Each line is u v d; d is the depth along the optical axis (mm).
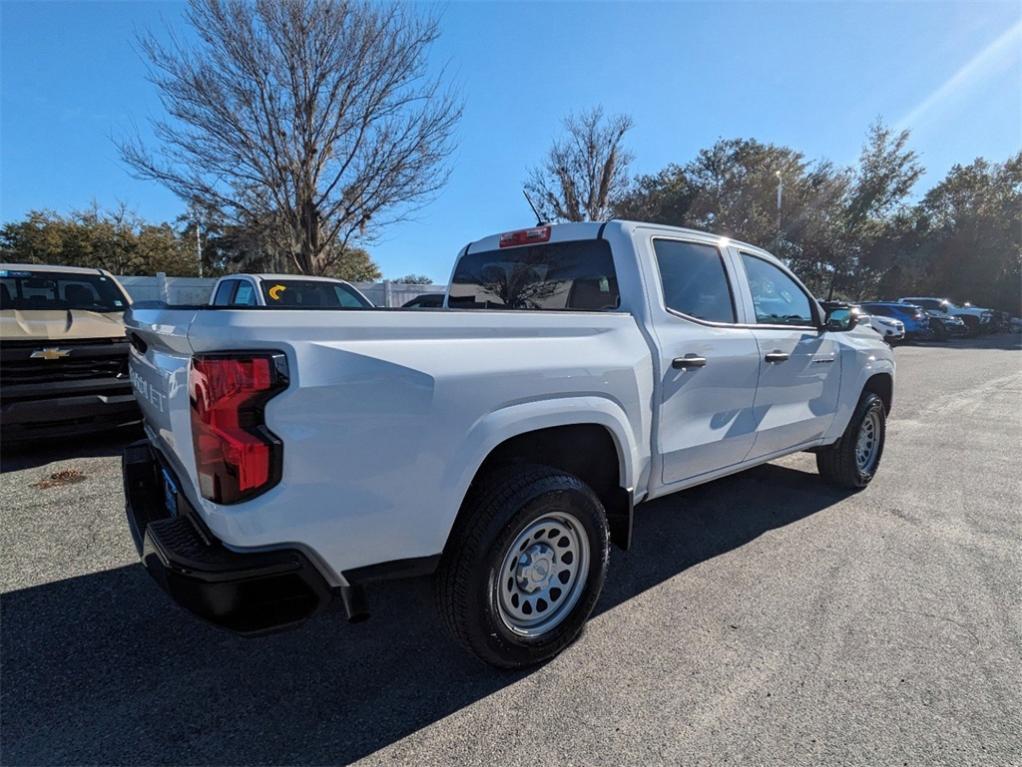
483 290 4086
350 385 1905
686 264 3352
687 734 2141
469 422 2164
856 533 4020
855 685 2414
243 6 14141
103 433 6387
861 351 4652
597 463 2842
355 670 2521
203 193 15562
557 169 20297
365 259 41375
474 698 2342
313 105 15406
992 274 40844
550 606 2568
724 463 3557
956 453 6277
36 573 3305
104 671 2496
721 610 3006
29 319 5367
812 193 34844
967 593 3182
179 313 1986
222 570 1807
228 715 2242
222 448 1776
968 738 2117
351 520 1956
